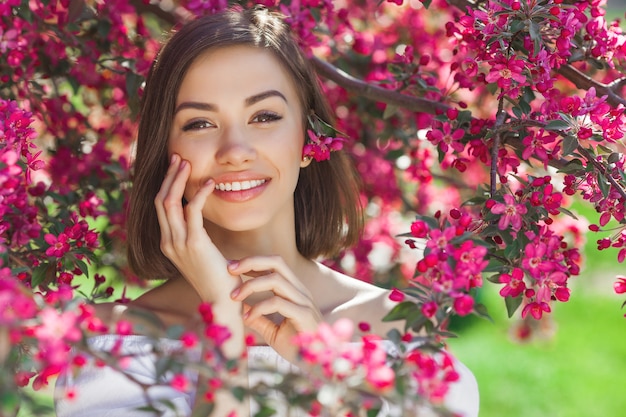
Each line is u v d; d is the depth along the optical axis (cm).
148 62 304
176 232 207
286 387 158
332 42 357
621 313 675
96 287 255
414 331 170
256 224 212
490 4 222
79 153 337
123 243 326
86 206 285
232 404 183
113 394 202
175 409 158
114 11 312
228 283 200
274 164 212
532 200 204
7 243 227
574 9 229
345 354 154
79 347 156
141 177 227
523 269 198
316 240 249
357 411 154
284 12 270
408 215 420
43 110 335
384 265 417
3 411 144
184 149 212
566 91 339
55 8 304
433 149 370
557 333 640
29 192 268
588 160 209
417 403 156
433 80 282
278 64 218
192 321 220
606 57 244
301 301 199
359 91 285
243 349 196
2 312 150
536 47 213
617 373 580
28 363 154
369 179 393
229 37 212
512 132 231
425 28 404
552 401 541
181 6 318
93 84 340
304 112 227
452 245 177
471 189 412
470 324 655
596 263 766
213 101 210
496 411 528
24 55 299
